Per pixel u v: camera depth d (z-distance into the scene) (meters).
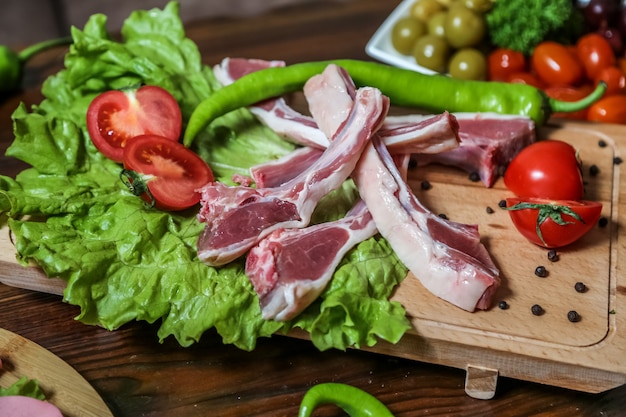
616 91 0.70
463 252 0.52
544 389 0.52
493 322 0.51
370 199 0.53
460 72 0.72
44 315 0.55
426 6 0.74
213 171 0.59
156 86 0.59
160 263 0.52
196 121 0.59
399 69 0.61
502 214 0.57
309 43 0.75
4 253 0.54
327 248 0.52
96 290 0.51
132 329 0.54
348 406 0.50
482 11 0.72
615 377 0.49
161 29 0.65
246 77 0.60
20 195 0.54
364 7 0.79
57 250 0.51
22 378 0.49
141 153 0.55
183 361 0.53
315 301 0.51
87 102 0.61
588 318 0.51
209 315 0.50
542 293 0.52
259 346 0.53
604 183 0.58
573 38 0.75
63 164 0.57
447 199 0.58
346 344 0.50
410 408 0.51
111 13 0.97
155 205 0.54
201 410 0.51
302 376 0.52
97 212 0.54
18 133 0.57
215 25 0.78
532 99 0.60
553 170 0.55
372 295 0.51
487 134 0.59
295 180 0.54
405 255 0.52
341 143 0.54
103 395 0.51
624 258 0.54
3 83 0.71
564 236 0.53
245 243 0.51
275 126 0.60
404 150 0.56
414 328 0.51
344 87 0.57
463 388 0.52
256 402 0.51
